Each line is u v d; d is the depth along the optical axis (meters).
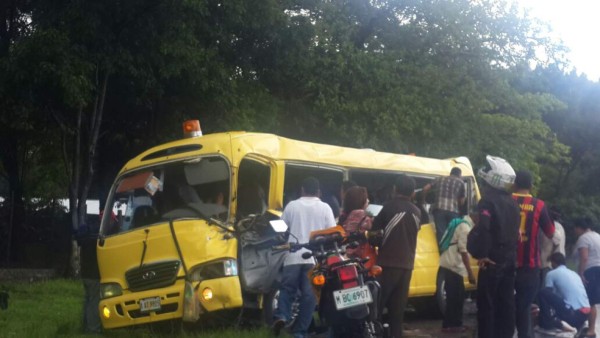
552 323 13.45
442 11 28.70
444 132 27.11
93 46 20.22
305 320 10.65
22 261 26.17
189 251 11.35
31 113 22.25
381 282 10.09
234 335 10.98
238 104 22.52
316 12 25.44
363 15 28.69
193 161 12.05
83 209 21.69
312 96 25.03
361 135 24.64
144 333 11.58
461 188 15.05
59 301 16.80
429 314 15.27
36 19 20.86
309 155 13.27
